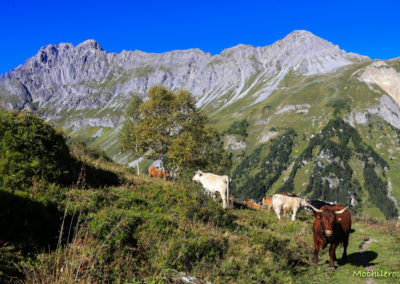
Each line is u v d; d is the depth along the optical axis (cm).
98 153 2228
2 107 1077
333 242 941
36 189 877
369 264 1018
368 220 2494
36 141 1065
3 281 500
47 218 708
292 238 1268
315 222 965
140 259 698
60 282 529
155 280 628
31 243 614
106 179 1364
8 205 652
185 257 754
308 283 816
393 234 1645
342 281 845
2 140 995
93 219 762
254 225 1390
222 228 1161
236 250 895
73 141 1812
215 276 718
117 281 584
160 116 3403
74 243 625
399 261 1050
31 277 532
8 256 553
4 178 842
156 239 796
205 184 1761
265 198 2486
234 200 2283
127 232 763
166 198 1230
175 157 3075
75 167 1281
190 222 1047
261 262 872
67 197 916
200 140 3506
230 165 4428
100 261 617
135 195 1151
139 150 3525
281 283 782
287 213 2048
